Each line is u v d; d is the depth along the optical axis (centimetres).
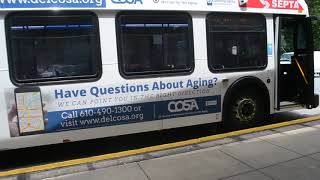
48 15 530
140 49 587
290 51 773
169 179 459
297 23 754
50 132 542
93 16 554
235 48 669
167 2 599
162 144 633
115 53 569
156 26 596
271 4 700
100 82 562
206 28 637
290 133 638
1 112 518
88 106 559
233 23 662
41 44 530
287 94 787
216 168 488
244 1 661
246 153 541
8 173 499
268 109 720
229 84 666
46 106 536
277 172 470
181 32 618
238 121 692
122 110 581
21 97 523
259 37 694
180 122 628
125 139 683
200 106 642
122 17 571
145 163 514
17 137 527
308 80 740
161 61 605
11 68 517
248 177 457
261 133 640
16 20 515
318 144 574
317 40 1856
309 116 813
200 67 636
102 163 520
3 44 512
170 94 614
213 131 714
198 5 625
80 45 551
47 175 487
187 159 524
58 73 542
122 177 470
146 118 600
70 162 529
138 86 588
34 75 530
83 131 561
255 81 692
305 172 467
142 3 580
